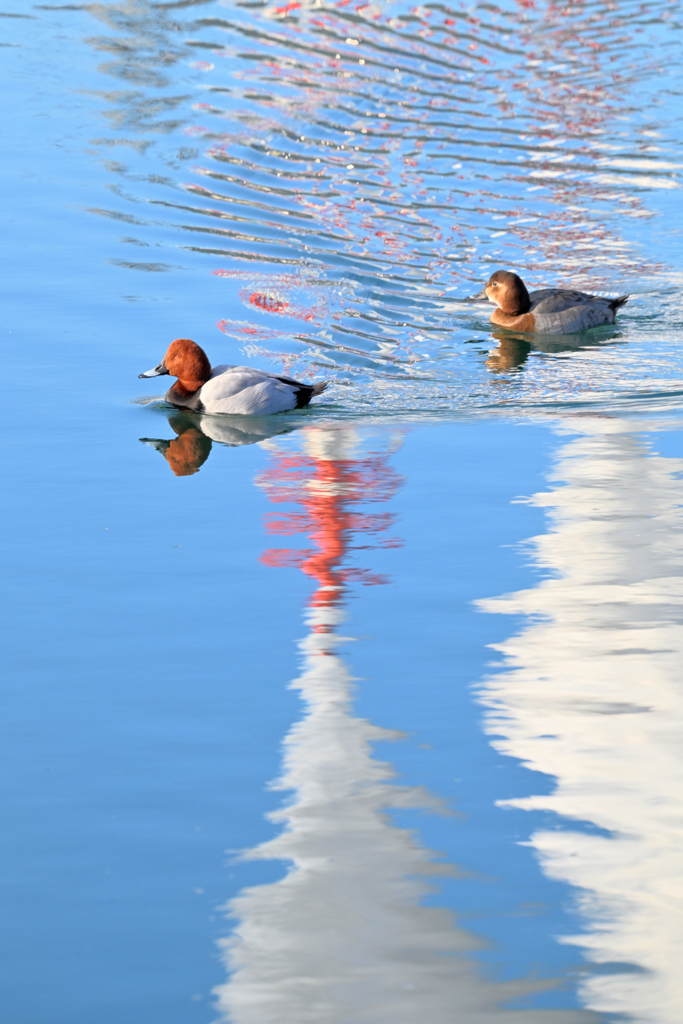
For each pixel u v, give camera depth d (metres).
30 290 42.56
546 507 26.69
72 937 14.07
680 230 50.50
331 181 56.16
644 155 59.81
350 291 44.00
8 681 19.75
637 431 31.67
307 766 17.28
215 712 18.81
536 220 51.81
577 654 20.38
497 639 20.98
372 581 23.30
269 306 42.03
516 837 15.78
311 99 67.25
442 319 41.88
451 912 14.54
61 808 16.42
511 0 90.50
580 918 14.41
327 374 36.72
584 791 16.78
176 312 40.94
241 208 52.53
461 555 24.38
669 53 77.06
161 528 26.02
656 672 19.78
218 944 13.97
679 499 26.89
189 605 22.41
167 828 16.03
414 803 16.58
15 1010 13.01
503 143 61.44
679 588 22.66
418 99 67.94
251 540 25.34
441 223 51.34
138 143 59.72
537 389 35.44
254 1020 12.80
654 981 13.48
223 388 33.34
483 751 17.70
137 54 74.69
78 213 50.88
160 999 13.22
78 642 21.03
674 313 42.25
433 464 29.64
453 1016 12.91
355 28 81.12
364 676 19.88
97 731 18.28
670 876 15.12
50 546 25.08
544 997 13.21
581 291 44.28
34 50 74.50
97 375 35.88
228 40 77.75
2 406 33.47
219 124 62.81
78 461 30.02
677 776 17.11
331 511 26.86
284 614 22.05
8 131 60.72
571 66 74.69
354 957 13.84
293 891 14.81
